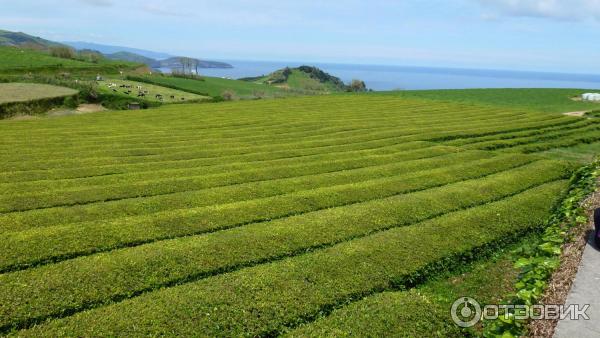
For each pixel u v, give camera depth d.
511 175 25.84
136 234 16.81
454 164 29.12
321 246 16.44
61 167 27.53
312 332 10.95
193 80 110.00
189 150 33.19
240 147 34.41
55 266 13.99
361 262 14.70
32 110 55.66
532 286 11.48
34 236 16.06
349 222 18.28
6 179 24.12
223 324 11.20
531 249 16.11
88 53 134.00
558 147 37.69
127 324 11.01
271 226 17.70
